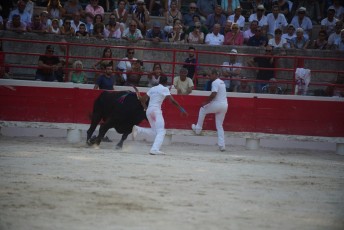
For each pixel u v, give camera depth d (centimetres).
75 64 2644
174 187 1442
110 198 1280
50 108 2411
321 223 1159
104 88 2472
